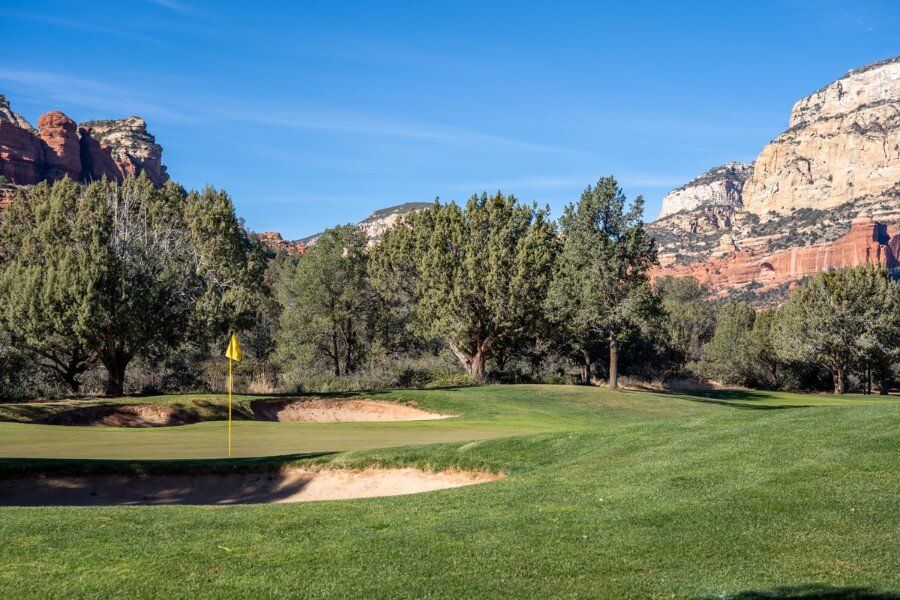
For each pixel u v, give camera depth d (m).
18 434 21.58
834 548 7.86
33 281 35.34
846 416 13.77
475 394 38.31
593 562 7.81
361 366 60.34
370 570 7.74
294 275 65.62
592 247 42.50
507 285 46.66
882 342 66.38
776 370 82.44
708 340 98.00
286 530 9.36
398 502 10.98
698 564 7.64
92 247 37.81
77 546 8.69
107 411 32.84
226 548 8.58
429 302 49.12
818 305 68.69
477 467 14.92
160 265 41.41
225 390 48.53
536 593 7.02
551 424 29.66
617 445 14.14
